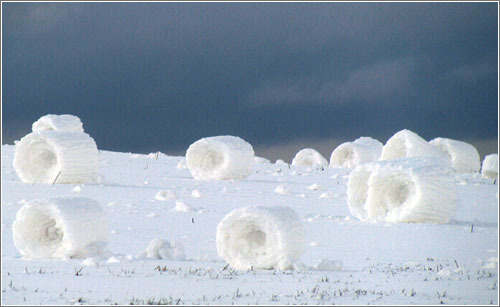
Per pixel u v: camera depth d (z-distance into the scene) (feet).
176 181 363.97
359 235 219.20
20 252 183.73
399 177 254.06
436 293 136.46
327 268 164.96
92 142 338.75
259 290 136.87
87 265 161.89
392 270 162.81
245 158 382.83
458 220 263.08
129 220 236.02
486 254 189.26
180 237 209.87
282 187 328.08
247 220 167.12
